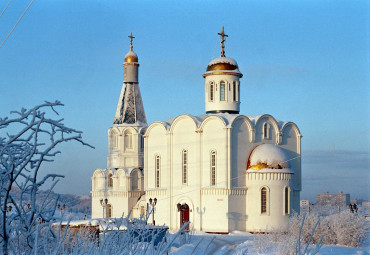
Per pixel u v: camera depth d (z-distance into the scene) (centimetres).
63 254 691
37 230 657
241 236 5681
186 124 6316
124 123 7506
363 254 3888
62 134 735
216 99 6481
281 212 5947
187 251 3731
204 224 6047
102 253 689
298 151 6569
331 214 4675
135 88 7619
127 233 721
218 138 6062
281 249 3491
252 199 6003
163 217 6438
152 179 6606
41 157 729
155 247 707
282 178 5988
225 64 6512
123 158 7438
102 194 7475
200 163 6147
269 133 6350
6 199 696
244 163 6112
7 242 707
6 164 695
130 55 7600
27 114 708
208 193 6062
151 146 6644
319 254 3350
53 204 755
